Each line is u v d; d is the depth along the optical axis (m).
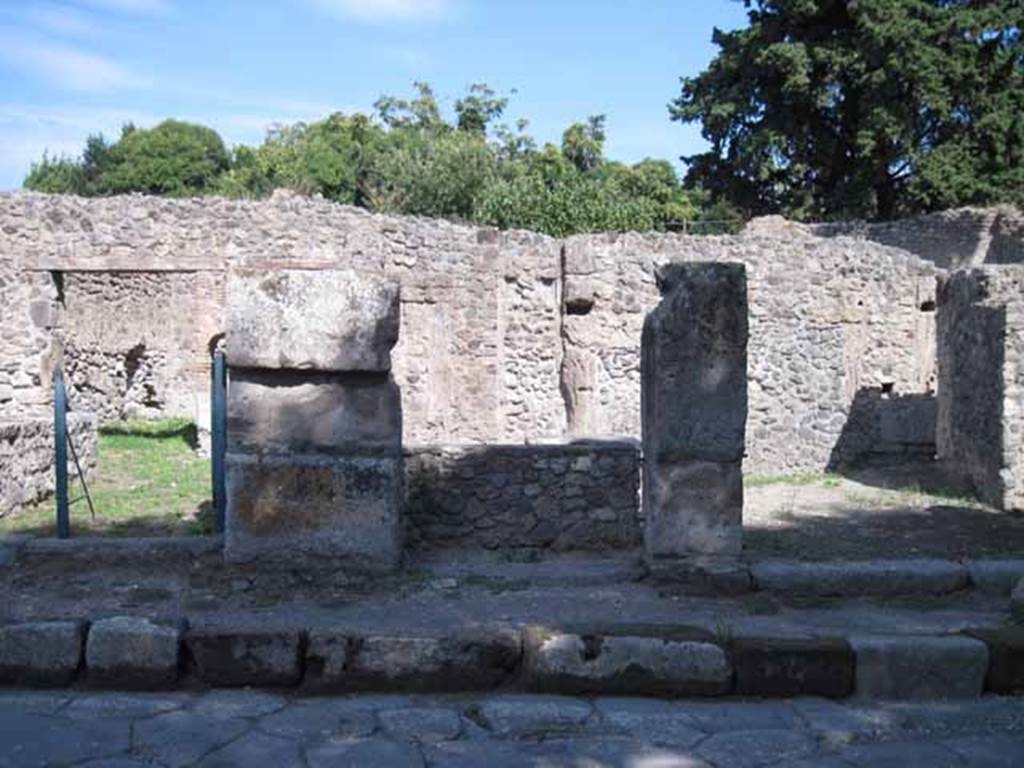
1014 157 25.81
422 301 13.41
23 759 3.88
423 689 4.73
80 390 17.52
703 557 5.91
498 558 6.49
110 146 46.75
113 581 5.77
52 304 12.84
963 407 10.93
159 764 3.87
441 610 5.31
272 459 5.73
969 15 24.38
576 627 4.85
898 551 7.26
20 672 4.70
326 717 4.39
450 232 13.48
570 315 13.31
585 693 4.71
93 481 10.26
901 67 24.44
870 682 4.71
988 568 5.93
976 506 9.80
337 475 5.73
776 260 13.36
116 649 4.71
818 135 27.39
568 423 13.29
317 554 5.74
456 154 31.58
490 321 13.52
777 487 11.48
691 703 4.64
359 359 5.66
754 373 13.16
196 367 12.90
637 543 6.90
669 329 5.88
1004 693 4.77
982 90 25.39
